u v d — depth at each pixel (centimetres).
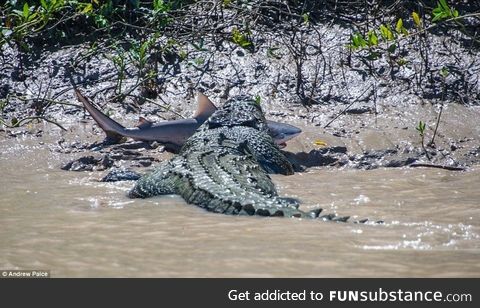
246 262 2144
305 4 4162
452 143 3484
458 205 2772
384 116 3666
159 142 3528
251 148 3347
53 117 3681
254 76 3891
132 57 3944
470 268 2095
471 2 4225
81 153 3412
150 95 3841
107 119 3472
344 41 4031
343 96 3788
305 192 2992
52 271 2116
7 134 3528
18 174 3228
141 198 2931
